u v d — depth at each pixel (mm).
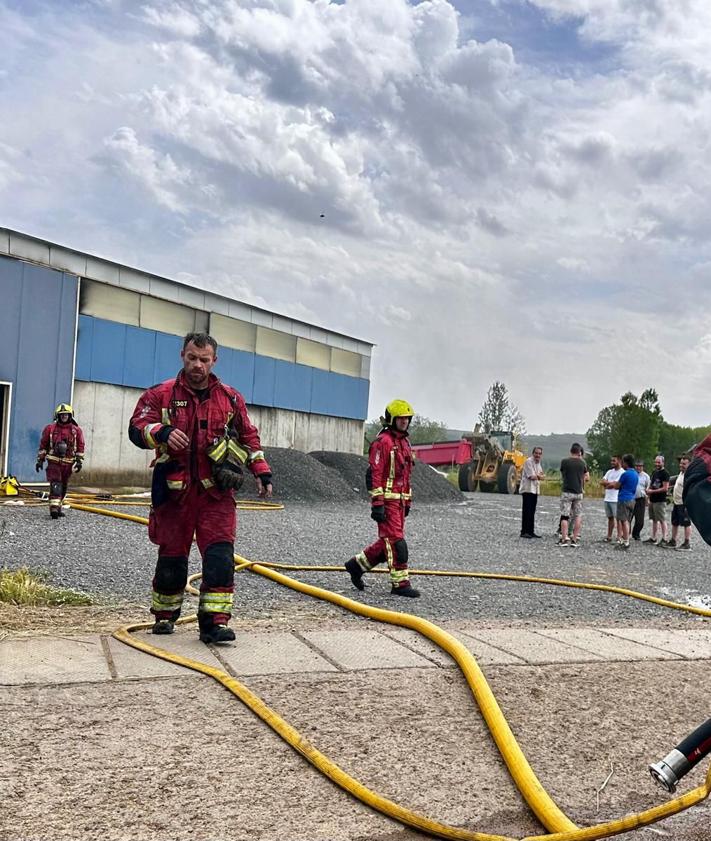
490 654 5621
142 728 3836
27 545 10398
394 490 8641
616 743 4121
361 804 3227
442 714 4328
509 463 37406
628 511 15562
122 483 23969
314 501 23266
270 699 4375
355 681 4781
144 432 5500
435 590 9188
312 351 33156
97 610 6648
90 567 8953
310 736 3896
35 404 20906
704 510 3037
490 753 3855
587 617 8156
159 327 25453
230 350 28359
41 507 15820
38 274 20844
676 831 3217
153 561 9680
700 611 8906
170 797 3168
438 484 28516
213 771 3424
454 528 17719
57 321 21438
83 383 22656
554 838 2814
